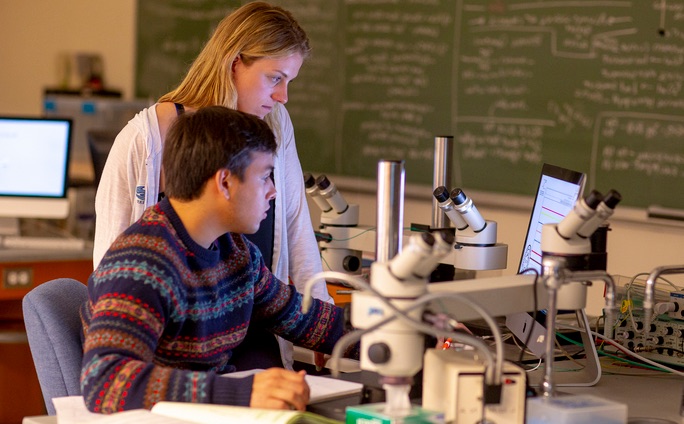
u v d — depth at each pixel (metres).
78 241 3.99
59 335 2.04
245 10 2.37
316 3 5.12
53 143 4.16
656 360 2.22
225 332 1.97
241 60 2.36
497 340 1.46
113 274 1.75
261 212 1.88
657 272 1.85
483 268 2.40
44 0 7.14
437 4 4.54
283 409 1.64
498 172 4.34
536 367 2.17
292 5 5.27
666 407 1.86
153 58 6.26
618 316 2.30
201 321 1.88
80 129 4.92
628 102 3.84
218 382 1.67
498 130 4.33
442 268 2.48
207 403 1.65
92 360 1.68
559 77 4.07
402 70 4.73
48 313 2.05
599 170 3.95
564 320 2.52
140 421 1.52
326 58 5.09
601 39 3.91
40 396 4.04
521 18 4.20
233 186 1.82
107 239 2.31
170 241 1.82
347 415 1.52
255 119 1.86
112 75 6.67
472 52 4.41
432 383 1.57
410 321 1.40
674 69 3.67
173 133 1.85
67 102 4.91
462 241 2.42
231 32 2.35
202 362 1.90
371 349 1.46
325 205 2.89
